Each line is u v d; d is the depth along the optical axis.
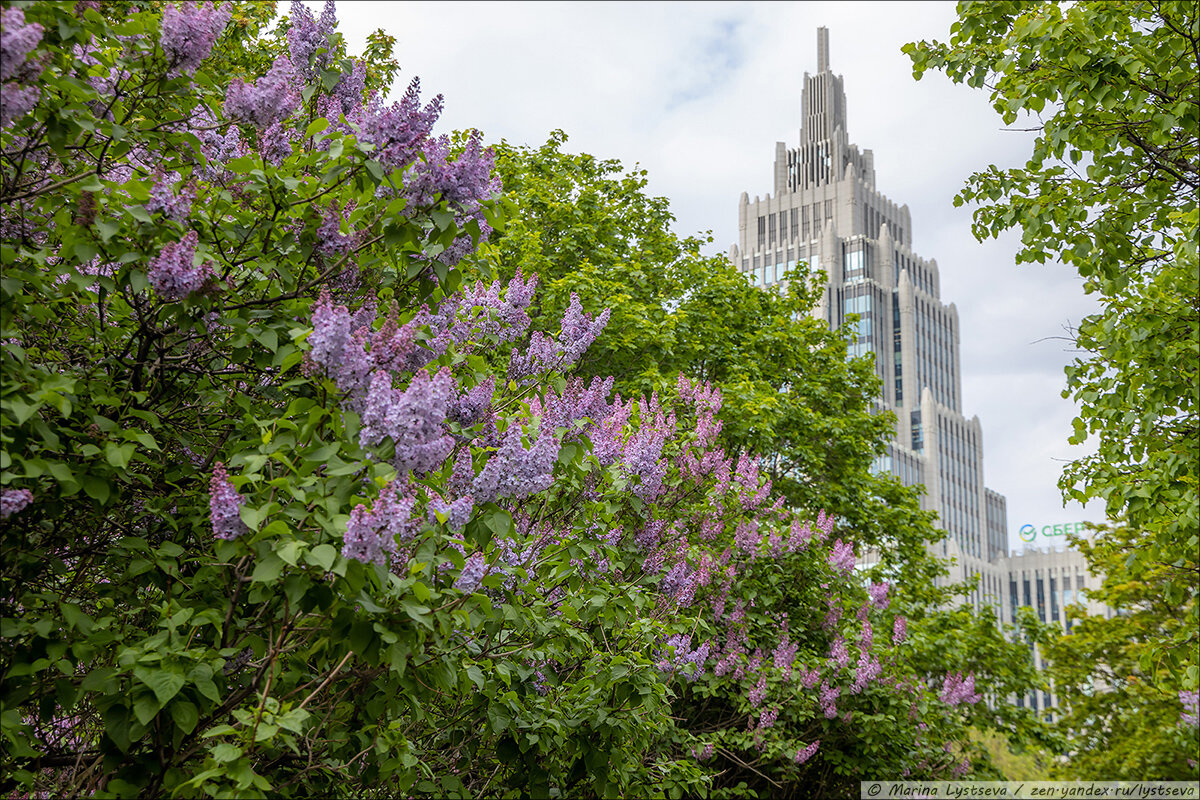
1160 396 9.20
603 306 14.84
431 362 4.65
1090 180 8.85
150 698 3.45
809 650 11.71
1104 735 24.14
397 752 4.52
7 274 3.64
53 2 3.61
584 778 6.23
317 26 5.06
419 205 4.16
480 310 5.88
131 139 4.22
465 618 4.11
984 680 18.94
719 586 10.12
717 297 18.97
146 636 3.93
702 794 7.90
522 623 5.15
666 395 10.90
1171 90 8.42
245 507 3.44
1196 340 8.95
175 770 3.79
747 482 10.09
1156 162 8.74
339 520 3.38
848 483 18.78
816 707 11.11
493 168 4.47
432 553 3.97
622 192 20.00
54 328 4.32
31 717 4.72
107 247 3.78
